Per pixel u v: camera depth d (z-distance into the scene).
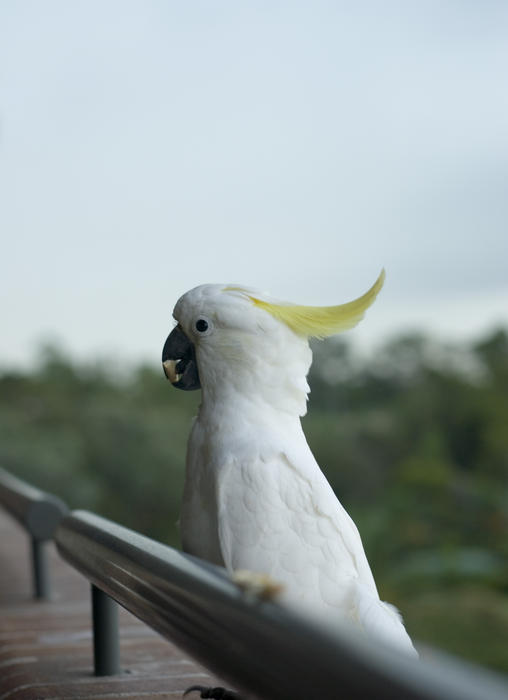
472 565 10.90
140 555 1.71
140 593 1.63
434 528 12.55
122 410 18.83
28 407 19.33
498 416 15.30
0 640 3.17
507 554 11.45
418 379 17.62
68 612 3.64
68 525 2.46
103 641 2.70
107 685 2.60
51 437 18.14
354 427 16.66
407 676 0.88
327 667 0.97
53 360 21.00
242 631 1.16
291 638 1.05
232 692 2.16
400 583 10.89
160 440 18.02
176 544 17.16
